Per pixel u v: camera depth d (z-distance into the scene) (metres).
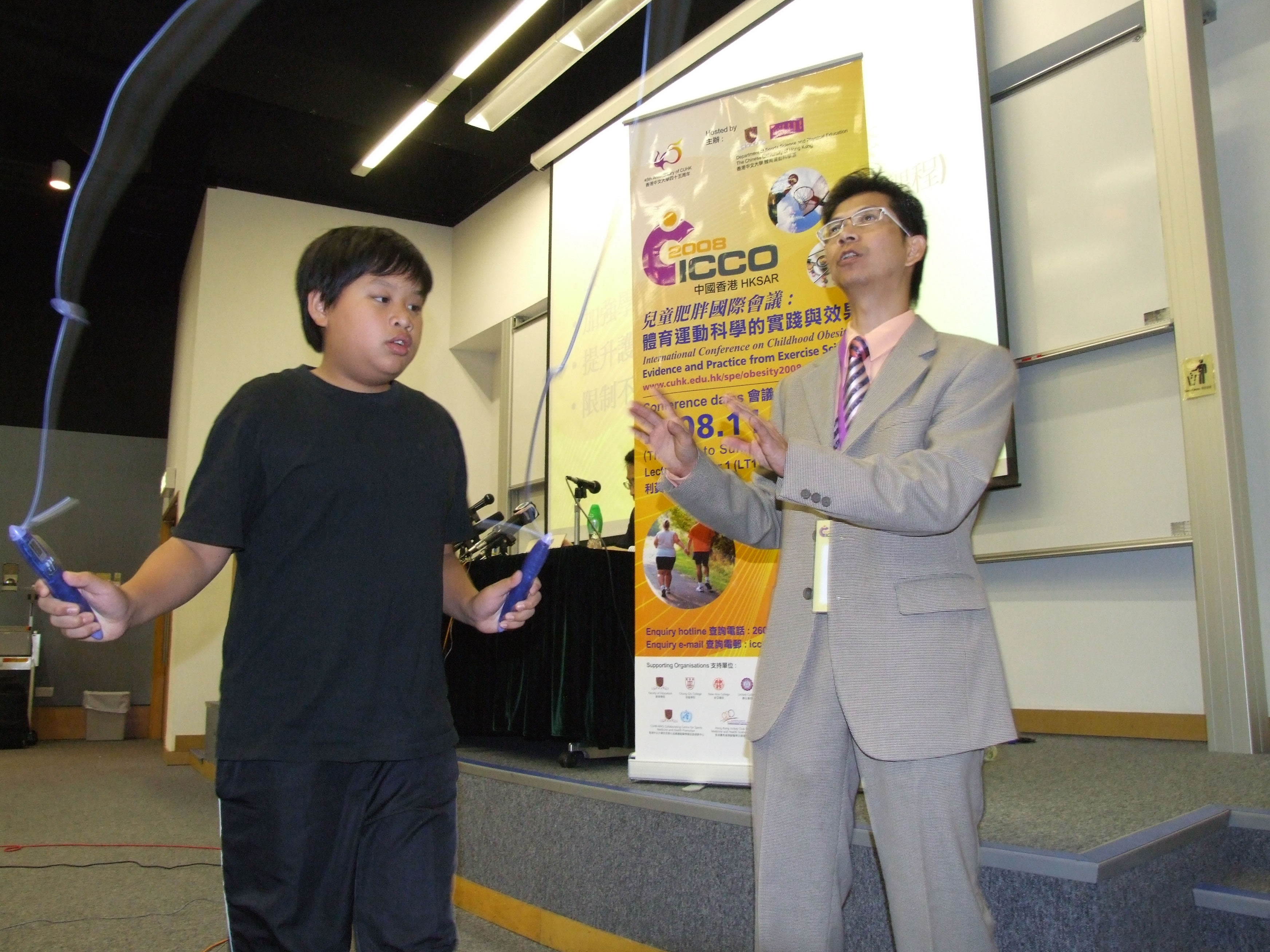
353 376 1.16
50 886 2.75
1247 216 3.07
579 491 3.69
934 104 3.48
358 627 1.06
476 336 6.66
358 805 1.05
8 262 8.05
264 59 4.95
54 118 6.09
